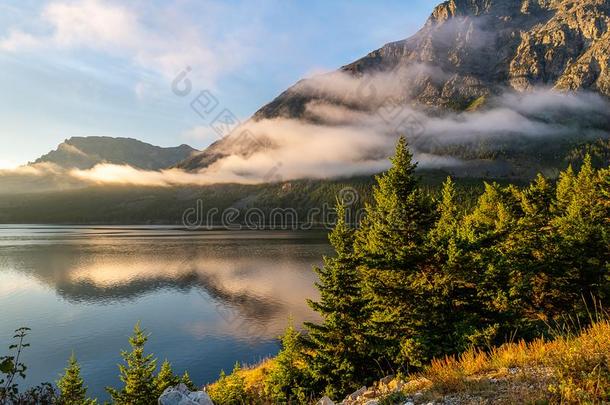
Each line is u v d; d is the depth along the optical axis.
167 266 110.75
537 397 6.08
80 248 153.62
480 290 17.12
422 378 8.89
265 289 80.50
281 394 18.52
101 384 39.28
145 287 85.69
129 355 25.94
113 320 62.16
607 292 21.06
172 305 71.06
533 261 23.23
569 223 27.83
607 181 33.50
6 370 7.35
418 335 16.17
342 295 19.42
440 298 17.12
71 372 24.52
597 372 6.28
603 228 23.91
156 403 24.31
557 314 21.98
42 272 102.88
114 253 138.62
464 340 14.85
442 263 18.03
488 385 7.25
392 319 17.69
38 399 8.33
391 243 19.47
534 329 15.75
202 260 120.00
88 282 90.94
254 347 49.41
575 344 8.14
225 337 53.22
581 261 22.12
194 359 46.25
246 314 63.22
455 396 7.15
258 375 28.98
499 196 38.59
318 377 18.08
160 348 49.81
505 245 25.12
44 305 71.56
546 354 8.29
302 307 66.31
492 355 9.56
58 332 56.06
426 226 20.23
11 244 169.25
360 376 17.56
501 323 15.97
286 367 19.98
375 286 18.27
